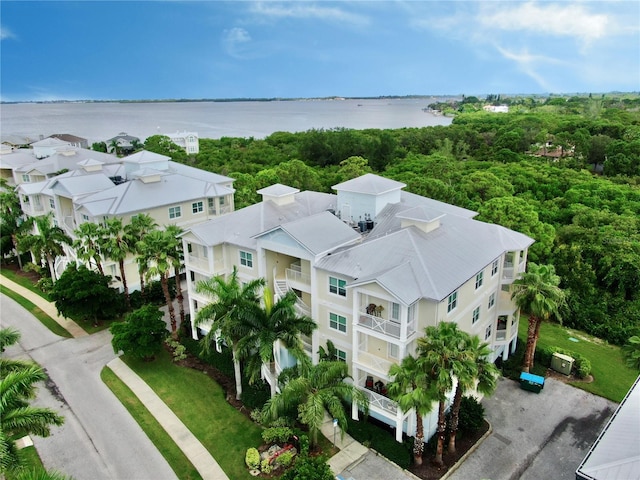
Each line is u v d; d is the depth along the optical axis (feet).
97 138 621.31
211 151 383.24
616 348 127.65
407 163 302.25
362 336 93.61
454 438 85.97
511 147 344.69
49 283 161.38
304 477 68.23
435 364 71.46
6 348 124.88
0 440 59.67
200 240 118.73
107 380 110.63
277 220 123.85
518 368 113.91
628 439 61.41
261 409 97.30
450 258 94.02
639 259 146.92
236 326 91.91
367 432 90.99
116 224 132.77
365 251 95.81
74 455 87.20
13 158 242.17
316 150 354.33
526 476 82.53
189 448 89.30
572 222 181.68
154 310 118.62
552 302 100.58
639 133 308.40
